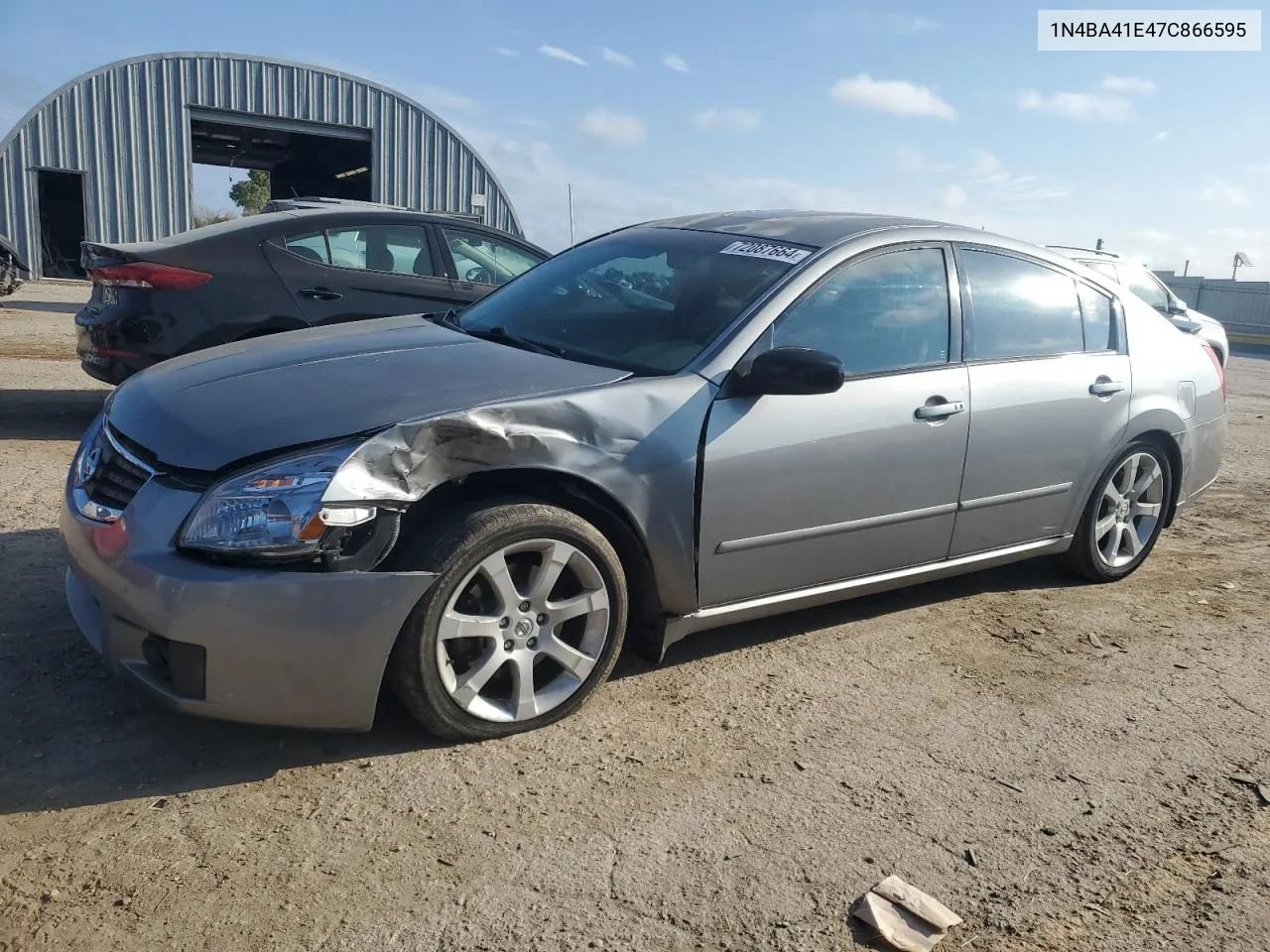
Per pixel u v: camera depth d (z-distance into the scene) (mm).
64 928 2279
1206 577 5281
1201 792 3193
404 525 3045
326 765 2984
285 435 2895
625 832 2775
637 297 3979
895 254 4074
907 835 2863
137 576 2760
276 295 6594
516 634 3135
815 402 3646
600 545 3213
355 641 2816
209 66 27828
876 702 3643
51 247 28000
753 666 3857
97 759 2930
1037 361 4402
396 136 30266
